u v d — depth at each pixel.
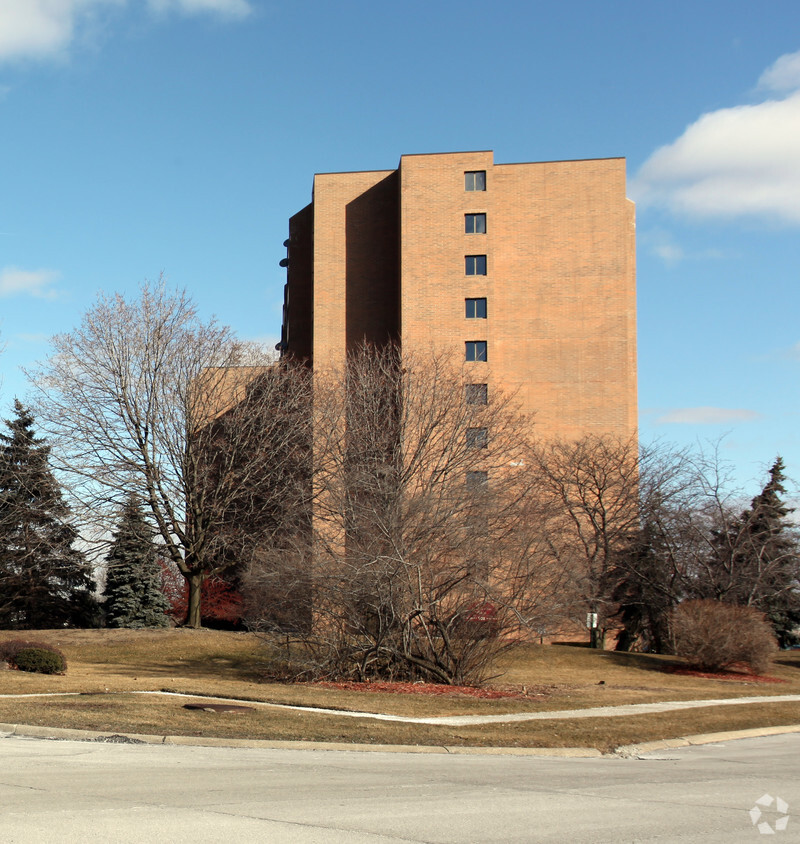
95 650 35.16
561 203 56.25
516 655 33.22
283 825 8.20
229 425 40.00
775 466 52.69
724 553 42.66
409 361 36.66
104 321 39.41
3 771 10.98
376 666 25.19
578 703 22.20
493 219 56.09
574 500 45.88
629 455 47.72
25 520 46.19
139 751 13.26
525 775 12.37
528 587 24.95
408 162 56.78
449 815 9.02
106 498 38.56
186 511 40.31
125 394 39.03
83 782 10.27
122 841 7.31
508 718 18.78
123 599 52.81
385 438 27.30
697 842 8.08
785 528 44.53
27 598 48.31
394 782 11.19
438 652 25.23
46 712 16.17
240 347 42.06
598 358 54.88
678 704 23.16
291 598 25.27
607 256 55.62
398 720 17.67
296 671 25.33
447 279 55.69
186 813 8.59
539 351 55.06
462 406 28.14
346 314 58.31
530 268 55.81
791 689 29.55
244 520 39.16
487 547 24.52
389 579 23.83
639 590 44.91
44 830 7.63
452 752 14.92
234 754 13.41
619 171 56.25
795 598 45.06
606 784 11.71
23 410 48.62
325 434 28.89
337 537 25.62
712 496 44.19
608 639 52.28
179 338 39.97
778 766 14.21
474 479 26.14
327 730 15.78
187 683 22.61
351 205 59.44
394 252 58.72
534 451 39.31
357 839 7.70
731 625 33.56
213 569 41.31
